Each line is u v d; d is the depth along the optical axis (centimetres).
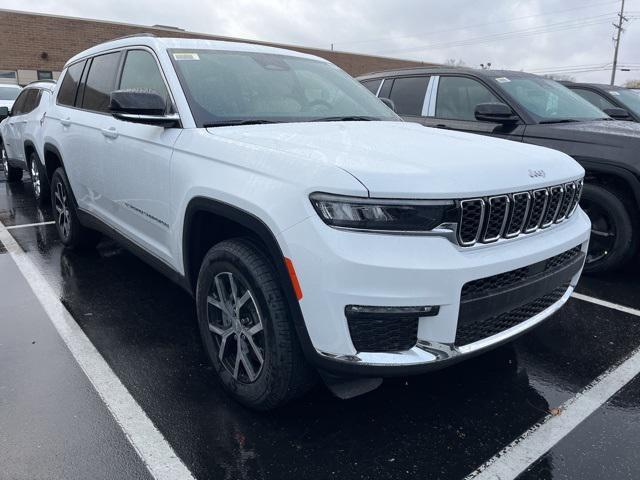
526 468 234
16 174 951
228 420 264
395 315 214
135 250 372
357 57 3700
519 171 250
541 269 261
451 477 229
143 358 323
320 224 216
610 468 235
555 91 574
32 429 253
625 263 457
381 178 215
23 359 318
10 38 2338
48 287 436
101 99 420
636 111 737
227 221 281
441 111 589
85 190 445
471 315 227
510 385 301
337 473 230
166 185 308
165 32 2728
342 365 221
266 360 246
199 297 286
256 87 343
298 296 223
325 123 325
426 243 217
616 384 304
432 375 309
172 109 315
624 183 441
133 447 244
